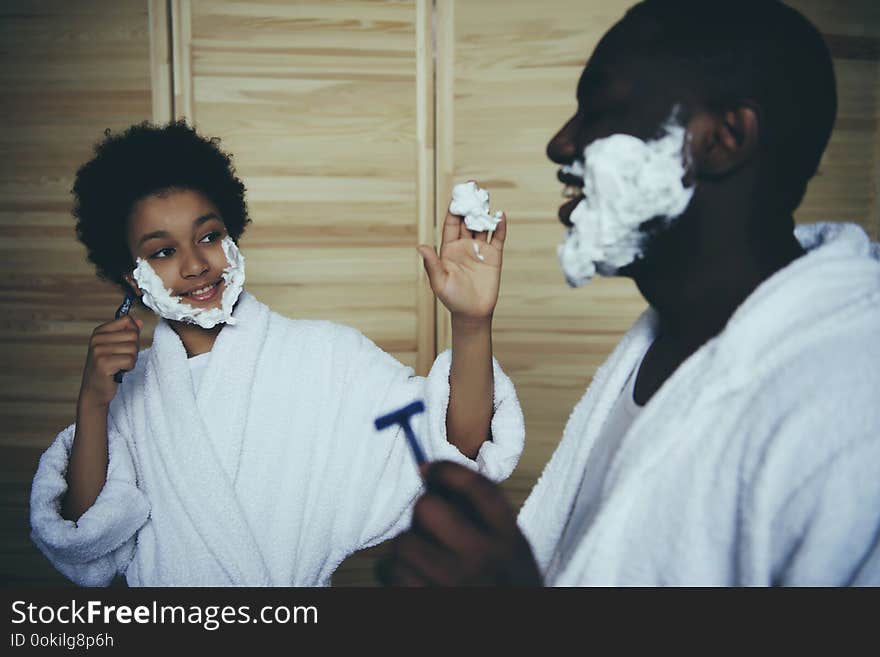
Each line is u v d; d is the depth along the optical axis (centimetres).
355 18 146
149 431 90
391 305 152
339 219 150
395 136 149
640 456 45
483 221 77
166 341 93
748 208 46
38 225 148
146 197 89
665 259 49
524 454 154
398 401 94
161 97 145
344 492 93
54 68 145
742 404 42
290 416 93
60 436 94
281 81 146
